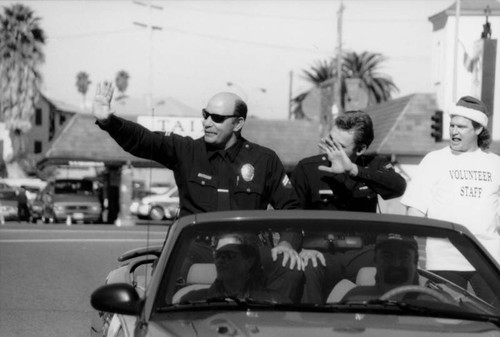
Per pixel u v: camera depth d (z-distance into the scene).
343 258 5.62
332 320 4.95
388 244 5.65
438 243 5.75
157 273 5.36
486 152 7.67
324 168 7.51
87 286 15.22
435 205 7.57
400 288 5.46
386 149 43.41
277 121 55.00
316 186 7.87
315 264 5.55
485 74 36.19
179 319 4.97
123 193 45.88
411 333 4.76
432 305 5.26
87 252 21.84
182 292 5.30
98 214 42.75
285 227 5.69
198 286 5.40
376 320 4.99
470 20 43.72
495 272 5.72
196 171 7.25
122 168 46.91
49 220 43.34
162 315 5.04
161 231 30.89
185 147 7.27
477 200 7.45
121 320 5.60
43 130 99.12
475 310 5.37
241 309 5.11
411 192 7.61
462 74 43.59
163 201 41.41
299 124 54.97
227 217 5.74
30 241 25.19
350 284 5.55
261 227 5.67
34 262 19.19
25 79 70.44
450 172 7.51
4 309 12.62
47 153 49.75
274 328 4.75
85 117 51.38
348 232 5.70
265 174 7.33
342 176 7.81
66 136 50.34
